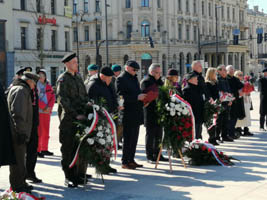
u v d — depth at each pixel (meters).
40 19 40.94
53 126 17.14
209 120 10.35
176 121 8.39
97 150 7.12
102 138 7.10
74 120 7.34
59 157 10.22
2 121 5.64
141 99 8.48
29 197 5.95
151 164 9.28
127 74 8.91
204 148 9.04
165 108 8.34
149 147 9.41
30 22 40.41
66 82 7.31
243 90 12.41
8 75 37.91
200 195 6.77
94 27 60.59
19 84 7.05
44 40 42.03
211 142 11.51
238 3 82.44
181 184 7.50
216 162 9.05
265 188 7.12
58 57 43.53
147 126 9.35
